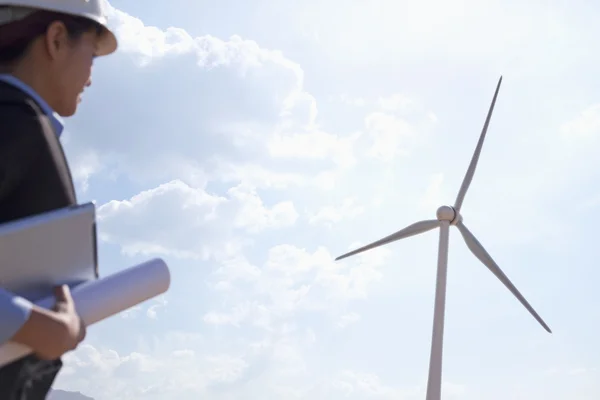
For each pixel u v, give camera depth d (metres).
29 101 3.92
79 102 4.49
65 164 4.05
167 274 4.09
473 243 57.16
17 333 3.35
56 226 3.72
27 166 3.77
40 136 3.82
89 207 3.83
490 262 55.94
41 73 4.28
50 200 3.89
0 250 3.58
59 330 3.46
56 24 4.25
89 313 3.78
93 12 4.36
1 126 3.71
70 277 3.94
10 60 4.25
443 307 57.69
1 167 3.68
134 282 3.94
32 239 3.67
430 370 57.75
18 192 3.80
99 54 4.61
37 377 3.87
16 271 3.70
